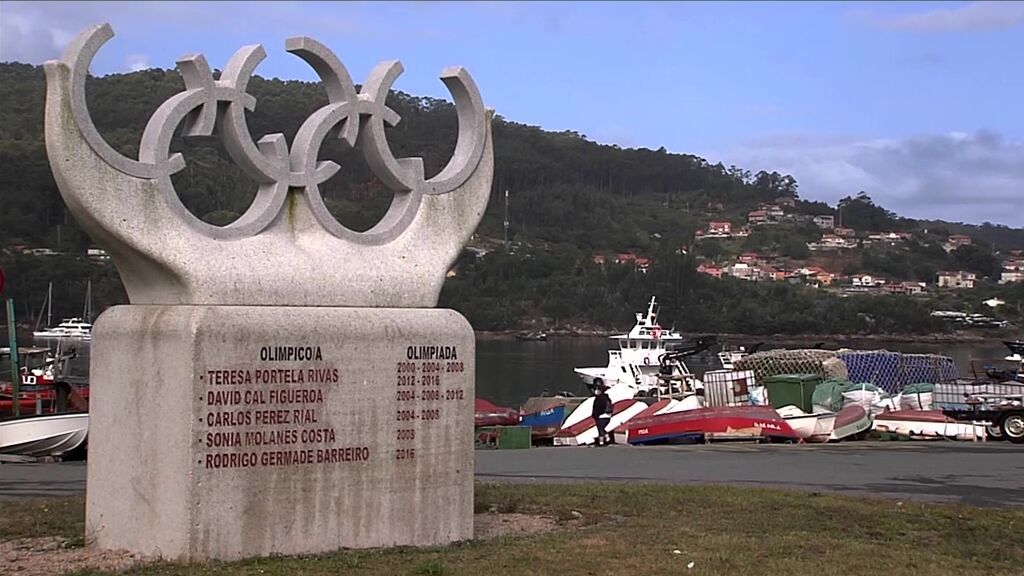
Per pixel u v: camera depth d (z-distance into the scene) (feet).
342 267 30.42
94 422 29.22
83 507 37.91
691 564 28.35
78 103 26.66
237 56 29.73
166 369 27.35
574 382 201.57
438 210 33.04
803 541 32.17
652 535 32.58
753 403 104.01
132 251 27.48
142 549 27.78
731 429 84.58
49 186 210.79
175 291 27.94
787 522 35.99
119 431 28.45
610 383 138.92
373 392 30.09
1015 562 30.86
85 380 105.29
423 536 30.99
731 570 27.94
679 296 341.62
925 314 372.79
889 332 361.30
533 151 528.63
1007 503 45.73
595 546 30.53
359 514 29.76
